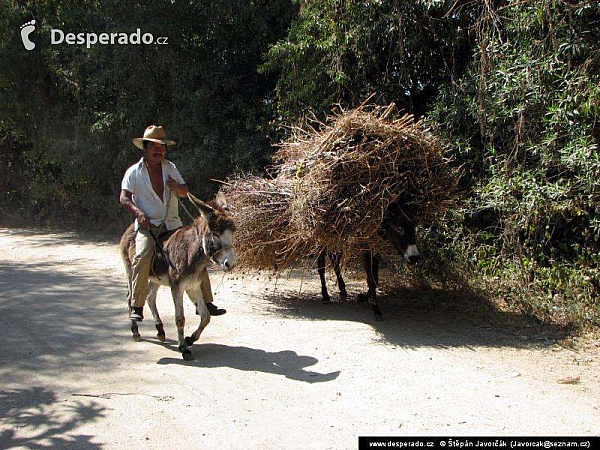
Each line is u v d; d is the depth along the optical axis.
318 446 3.70
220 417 4.15
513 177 7.44
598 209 6.69
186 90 12.56
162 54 12.57
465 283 7.80
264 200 7.32
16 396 4.54
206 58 12.99
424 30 9.12
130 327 6.62
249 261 7.62
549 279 7.07
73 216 17.28
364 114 6.70
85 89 14.60
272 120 11.73
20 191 19.16
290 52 9.81
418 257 6.52
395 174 6.31
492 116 7.60
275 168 8.70
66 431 3.93
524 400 4.41
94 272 10.16
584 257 7.04
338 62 9.25
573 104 6.75
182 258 5.45
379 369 5.12
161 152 5.72
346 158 6.24
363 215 6.22
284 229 7.24
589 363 5.35
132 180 5.76
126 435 3.87
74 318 6.97
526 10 7.36
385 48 9.50
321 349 5.75
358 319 7.05
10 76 15.58
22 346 5.84
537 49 7.28
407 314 7.27
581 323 6.35
